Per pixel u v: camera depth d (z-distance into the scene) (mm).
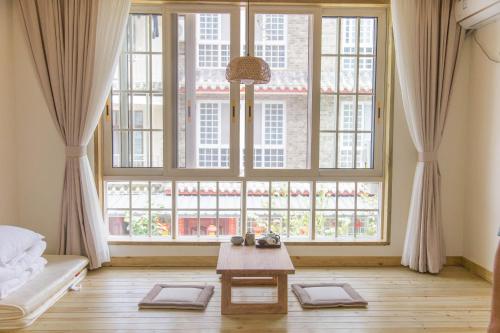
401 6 3820
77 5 3758
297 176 4152
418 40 3830
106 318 2928
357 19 4090
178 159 4148
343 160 4199
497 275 1211
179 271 3947
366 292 3443
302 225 4230
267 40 4125
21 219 4027
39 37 3785
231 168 4145
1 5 3709
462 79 4062
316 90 4078
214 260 4117
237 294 3344
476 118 3953
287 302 3051
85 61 3779
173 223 4168
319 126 4121
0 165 3738
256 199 4223
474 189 3984
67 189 3844
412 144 4102
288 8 4004
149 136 4141
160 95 4113
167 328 2779
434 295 3393
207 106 4125
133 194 4203
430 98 3867
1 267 2904
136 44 4070
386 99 4137
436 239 3900
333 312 3047
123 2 3797
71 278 3438
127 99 4113
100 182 4086
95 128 3959
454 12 3824
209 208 4230
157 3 3992
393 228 4152
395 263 4168
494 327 1184
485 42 3795
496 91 3654
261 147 4195
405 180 4129
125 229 4230
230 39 4055
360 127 4180
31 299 2842
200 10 4000
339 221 4246
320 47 4055
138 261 4094
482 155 3859
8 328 2723
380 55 4102
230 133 4125
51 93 3832
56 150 3992
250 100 4090
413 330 2771
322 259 4141
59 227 3875
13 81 3922
